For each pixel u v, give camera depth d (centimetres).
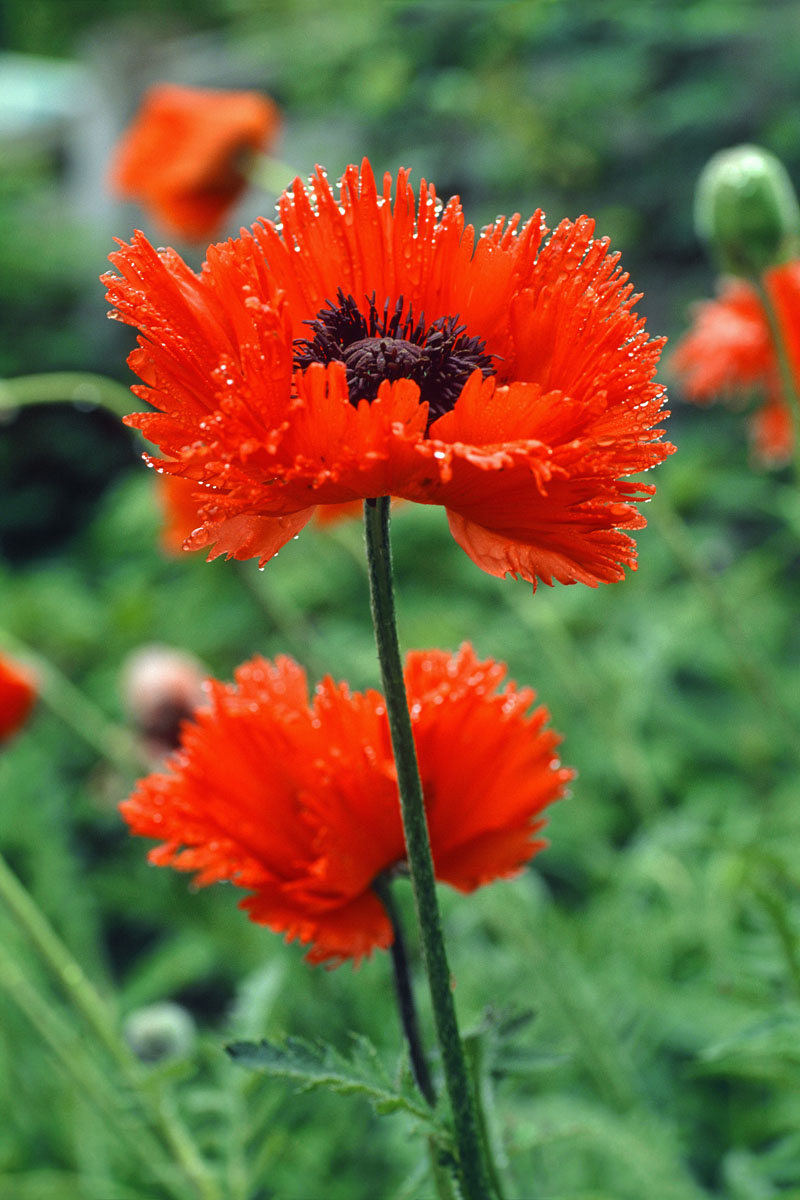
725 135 271
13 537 300
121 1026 125
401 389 55
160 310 58
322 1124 114
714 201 99
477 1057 64
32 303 330
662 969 121
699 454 210
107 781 177
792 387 100
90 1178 110
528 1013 65
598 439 57
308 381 55
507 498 57
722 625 121
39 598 232
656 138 276
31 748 183
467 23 247
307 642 137
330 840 63
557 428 56
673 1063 130
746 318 118
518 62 253
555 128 257
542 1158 88
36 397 128
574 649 169
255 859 65
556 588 184
